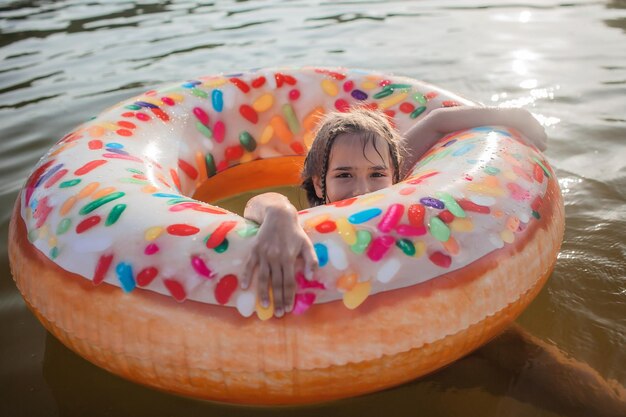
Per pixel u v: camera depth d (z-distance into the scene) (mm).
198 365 1358
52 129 3545
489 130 2016
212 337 1338
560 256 2209
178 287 1369
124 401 1654
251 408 1610
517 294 1538
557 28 5410
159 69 4668
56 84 4426
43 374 1762
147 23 6457
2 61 5125
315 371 1342
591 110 3562
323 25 5969
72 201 1631
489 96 3850
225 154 2496
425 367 1435
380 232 1426
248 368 1341
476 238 1488
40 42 5773
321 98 2594
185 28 6133
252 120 2562
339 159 1892
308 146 2607
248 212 1506
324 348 1328
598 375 1648
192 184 2320
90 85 4359
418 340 1374
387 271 1375
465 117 2117
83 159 1845
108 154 1901
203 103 2473
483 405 1597
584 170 2859
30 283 1575
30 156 3197
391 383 1434
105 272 1436
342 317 1331
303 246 1358
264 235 1353
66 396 1675
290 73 2654
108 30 6195
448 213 1505
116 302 1407
